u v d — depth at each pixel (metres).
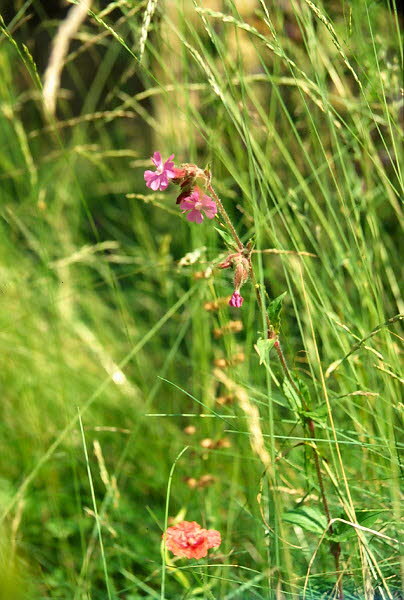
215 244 2.22
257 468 2.09
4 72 2.44
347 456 2.12
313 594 2.00
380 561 1.98
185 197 1.90
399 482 2.02
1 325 2.32
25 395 2.25
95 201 2.85
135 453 2.24
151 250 2.42
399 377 2.00
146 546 2.15
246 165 2.32
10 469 2.23
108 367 2.32
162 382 2.33
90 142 2.92
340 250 2.13
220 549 2.11
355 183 2.21
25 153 2.34
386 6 2.33
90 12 2.00
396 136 2.21
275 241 2.03
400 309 2.17
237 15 2.04
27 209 2.47
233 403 2.13
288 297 2.30
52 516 2.17
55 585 2.10
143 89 2.87
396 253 2.26
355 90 2.33
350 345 2.10
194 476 2.18
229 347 2.15
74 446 2.22
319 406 1.95
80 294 2.41
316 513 1.96
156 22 2.20
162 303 2.46
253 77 2.17
